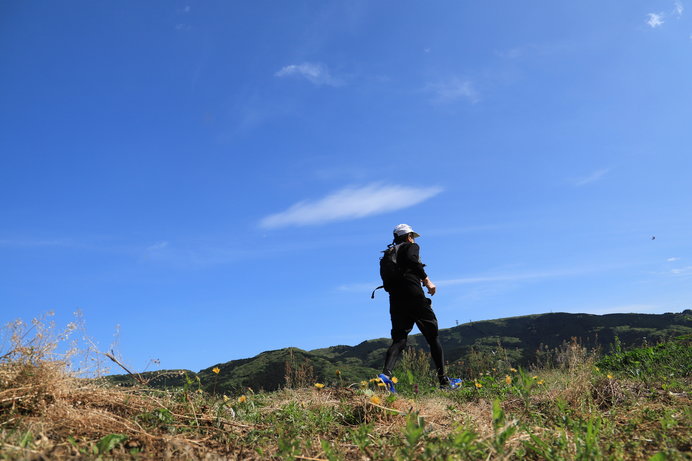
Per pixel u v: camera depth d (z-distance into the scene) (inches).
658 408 137.3
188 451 97.0
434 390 206.2
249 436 112.8
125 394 127.7
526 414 141.8
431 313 218.8
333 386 174.4
